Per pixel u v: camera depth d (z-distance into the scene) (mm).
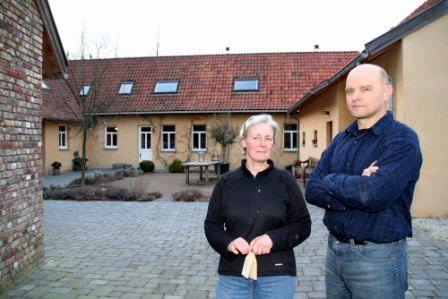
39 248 5133
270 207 2455
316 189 2350
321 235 6766
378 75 2279
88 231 7277
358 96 2279
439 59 7863
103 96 21781
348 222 2244
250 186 2514
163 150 22188
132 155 22469
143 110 21250
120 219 8453
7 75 4305
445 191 7938
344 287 2365
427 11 7641
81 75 17969
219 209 2576
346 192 2123
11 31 4387
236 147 21453
